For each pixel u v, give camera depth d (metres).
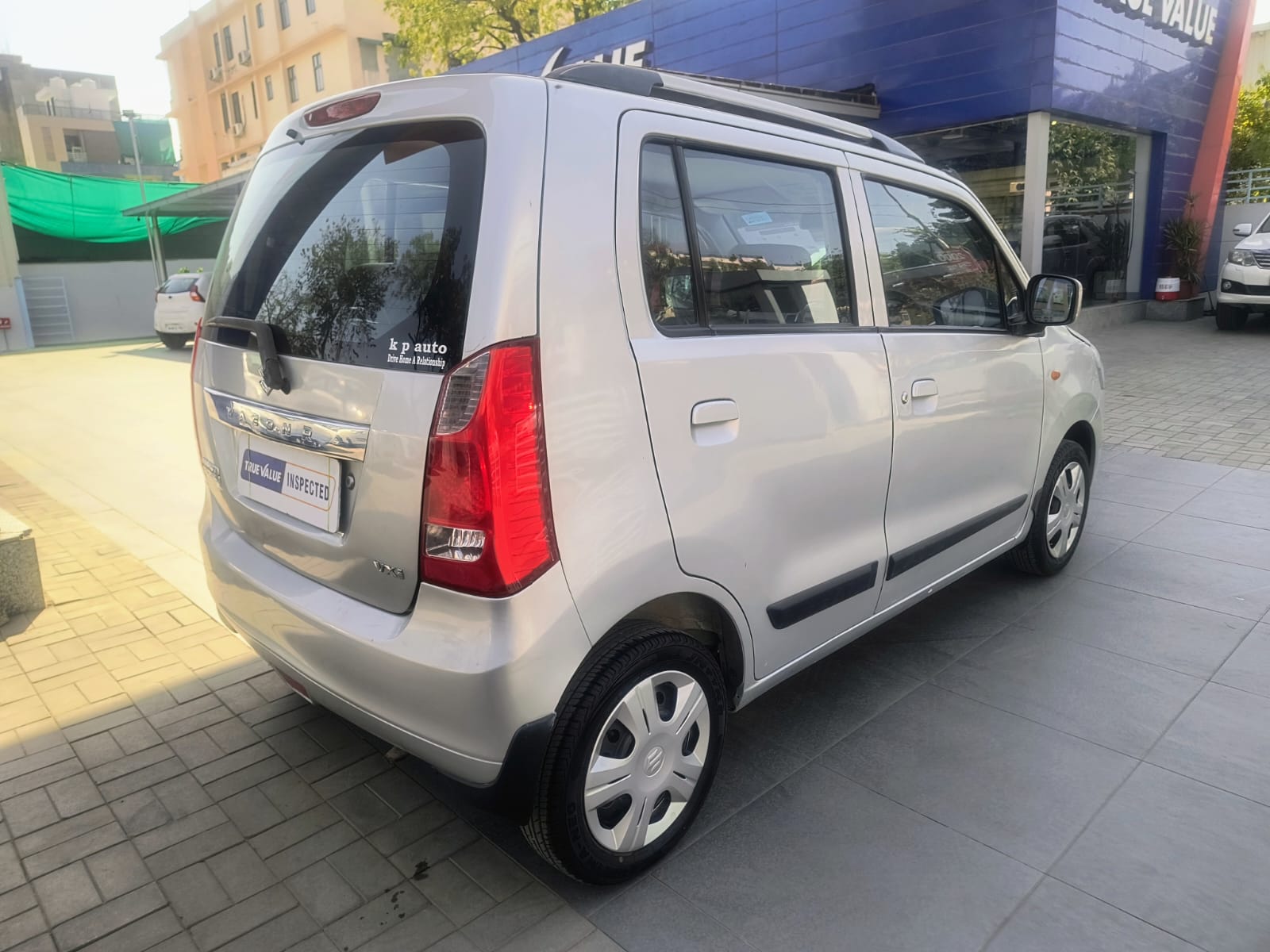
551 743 2.08
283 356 2.32
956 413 3.22
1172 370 9.88
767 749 2.96
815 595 2.69
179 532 5.48
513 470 1.90
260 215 2.59
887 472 2.91
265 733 3.09
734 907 2.27
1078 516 4.40
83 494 6.43
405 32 26.58
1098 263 13.69
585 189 2.07
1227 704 3.18
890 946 2.13
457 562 1.93
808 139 2.76
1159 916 2.20
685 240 2.31
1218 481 5.84
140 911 2.29
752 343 2.42
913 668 3.49
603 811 2.28
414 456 1.97
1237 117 17.58
